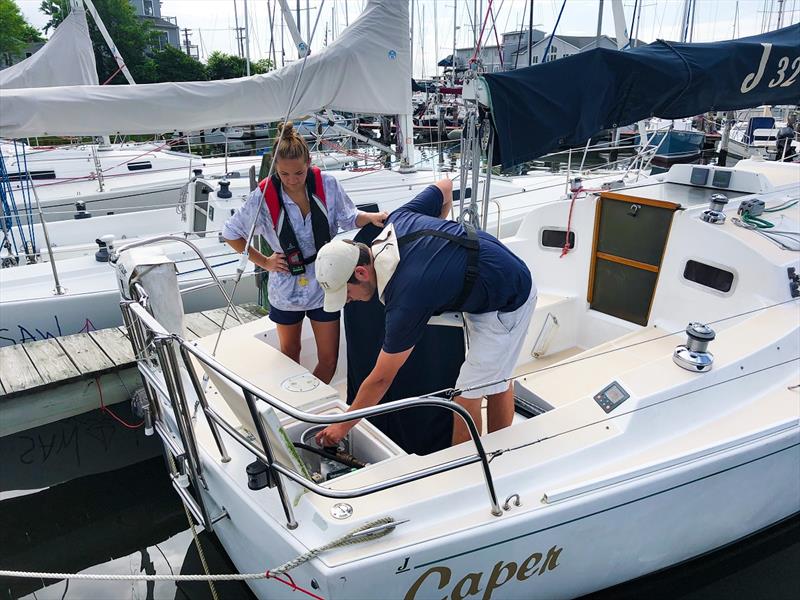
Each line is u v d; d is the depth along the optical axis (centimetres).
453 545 169
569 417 210
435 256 179
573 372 290
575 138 231
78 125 293
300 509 177
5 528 337
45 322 427
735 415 223
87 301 434
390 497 177
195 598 282
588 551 199
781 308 261
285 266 238
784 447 222
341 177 604
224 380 179
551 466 191
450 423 239
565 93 222
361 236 250
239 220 237
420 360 233
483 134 219
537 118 218
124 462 395
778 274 264
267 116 328
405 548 165
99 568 306
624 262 326
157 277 238
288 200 230
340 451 209
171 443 232
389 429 246
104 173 794
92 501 358
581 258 344
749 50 266
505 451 189
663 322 316
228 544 225
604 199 326
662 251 310
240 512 191
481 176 609
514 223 537
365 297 186
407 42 358
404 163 610
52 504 356
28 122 285
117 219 618
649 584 248
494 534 174
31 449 388
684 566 250
